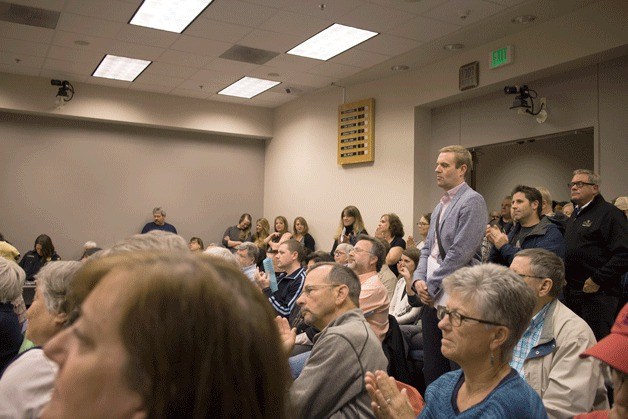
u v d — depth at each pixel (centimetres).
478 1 480
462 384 151
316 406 183
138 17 552
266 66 693
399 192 681
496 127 593
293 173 865
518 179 686
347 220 634
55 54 666
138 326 36
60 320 158
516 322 142
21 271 218
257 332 41
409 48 602
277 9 519
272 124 923
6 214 782
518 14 502
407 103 678
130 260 40
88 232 826
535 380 199
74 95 785
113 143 845
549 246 323
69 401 36
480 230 281
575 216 354
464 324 143
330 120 796
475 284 145
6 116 783
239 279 42
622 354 112
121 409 36
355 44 600
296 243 399
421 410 164
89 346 37
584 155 615
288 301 380
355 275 222
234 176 929
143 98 829
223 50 638
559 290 208
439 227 292
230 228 898
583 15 482
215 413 38
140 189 860
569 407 187
